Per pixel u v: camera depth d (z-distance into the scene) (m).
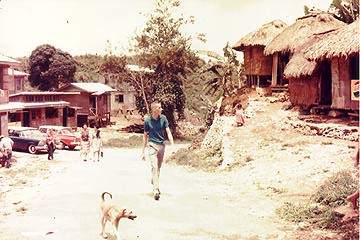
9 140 20.05
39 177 17.25
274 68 28.95
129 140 38.41
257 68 30.30
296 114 22.31
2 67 27.83
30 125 42.94
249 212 10.77
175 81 45.38
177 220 10.05
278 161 15.83
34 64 65.44
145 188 14.02
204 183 14.99
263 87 29.00
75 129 47.78
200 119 58.00
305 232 8.87
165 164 21.08
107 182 15.48
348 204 9.83
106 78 68.88
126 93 64.25
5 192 14.05
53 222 10.14
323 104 20.95
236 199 12.24
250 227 9.49
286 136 19.19
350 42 16.31
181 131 47.75
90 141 24.31
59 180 16.33
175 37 45.84
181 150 24.53
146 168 20.06
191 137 43.84
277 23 31.12
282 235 8.80
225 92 36.66
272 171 14.84
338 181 11.18
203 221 9.97
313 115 20.77
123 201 11.95
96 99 53.41
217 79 37.56
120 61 46.78
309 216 9.87
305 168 14.09
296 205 10.79
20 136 27.08
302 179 13.16
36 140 26.50
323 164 13.96
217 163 18.55
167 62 43.62
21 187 15.01
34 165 20.84
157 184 11.95
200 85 66.94
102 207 8.84
